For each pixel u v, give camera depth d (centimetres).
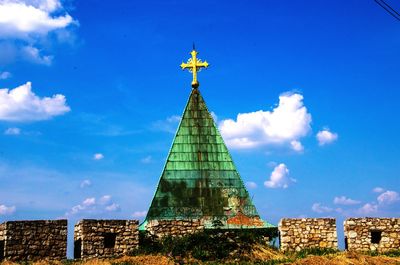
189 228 3838
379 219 3812
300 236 3800
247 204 4172
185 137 4366
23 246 3441
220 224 3959
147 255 3566
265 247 3819
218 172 4266
